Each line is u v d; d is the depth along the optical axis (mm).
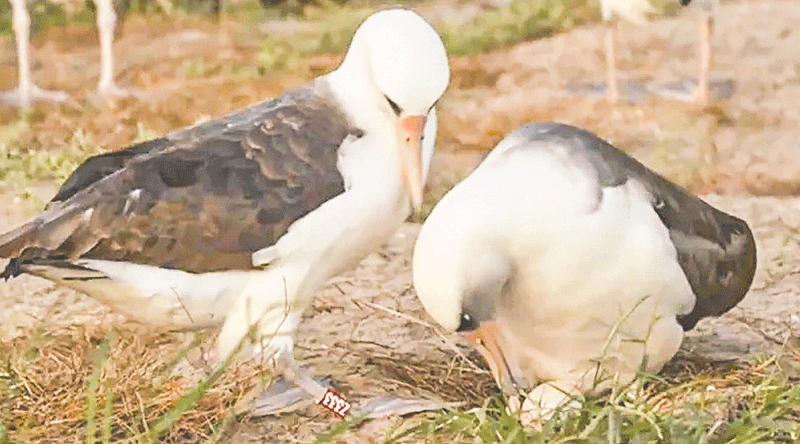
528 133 8070
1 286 10797
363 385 8750
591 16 22641
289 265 8086
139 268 7957
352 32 21609
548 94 18656
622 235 7625
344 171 8102
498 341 7754
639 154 15750
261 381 8195
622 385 8133
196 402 8172
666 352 8305
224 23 22984
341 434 7734
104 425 7660
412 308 10219
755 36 21000
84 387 8414
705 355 9195
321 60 20594
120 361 8641
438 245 7398
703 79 18016
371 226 8273
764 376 8430
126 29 22625
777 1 23062
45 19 22625
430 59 7945
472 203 7434
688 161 15297
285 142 8164
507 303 7938
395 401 8398
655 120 17188
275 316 8211
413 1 24297
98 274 7918
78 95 18594
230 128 8320
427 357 9273
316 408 8406
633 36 21469
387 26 8062
